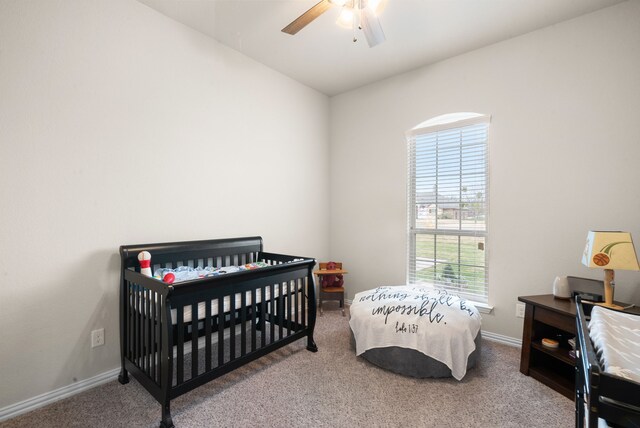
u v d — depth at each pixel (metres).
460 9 2.11
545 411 1.66
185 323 1.90
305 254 3.42
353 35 2.43
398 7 2.09
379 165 3.32
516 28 2.34
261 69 2.91
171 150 2.25
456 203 2.84
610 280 1.76
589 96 2.16
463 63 2.72
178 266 2.27
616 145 2.07
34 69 1.64
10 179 1.58
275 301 2.44
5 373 1.58
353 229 3.55
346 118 3.59
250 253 2.76
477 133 2.71
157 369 1.63
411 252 3.16
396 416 1.62
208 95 2.48
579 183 2.20
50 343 1.72
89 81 1.84
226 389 1.86
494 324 2.58
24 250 1.63
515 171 2.46
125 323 1.92
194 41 2.38
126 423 1.57
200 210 2.44
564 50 2.25
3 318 1.57
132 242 2.04
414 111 3.04
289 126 3.21
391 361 2.06
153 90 2.14
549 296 2.12
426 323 2.02
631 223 2.02
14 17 1.58
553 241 2.31
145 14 2.09
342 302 3.30
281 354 2.32
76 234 1.80
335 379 1.98
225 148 2.61
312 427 1.54
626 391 0.79
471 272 2.75
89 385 1.86
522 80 2.43
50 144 1.70
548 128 2.32
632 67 2.01
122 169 1.99
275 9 2.13
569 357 1.82
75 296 1.80
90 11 1.84
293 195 3.27
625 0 2.02
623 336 1.10
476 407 1.70
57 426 1.54
